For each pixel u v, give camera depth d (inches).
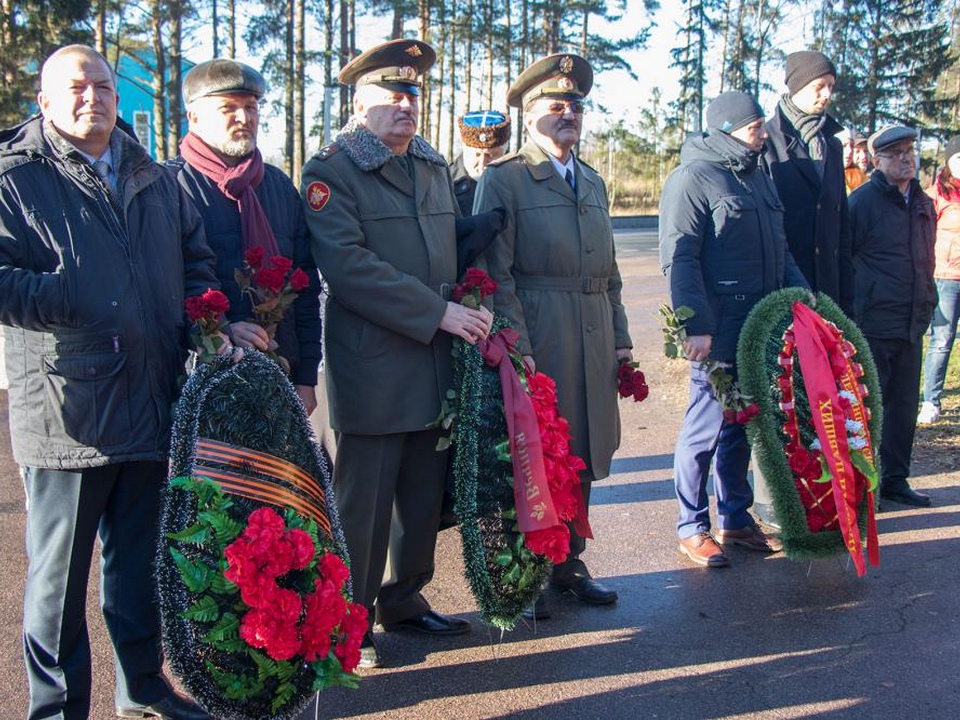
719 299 178.7
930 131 1585.9
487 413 137.0
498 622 137.7
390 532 149.3
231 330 121.9
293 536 103.3
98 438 108.3
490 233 147.5
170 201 119.0
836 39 1625.2
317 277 140.3
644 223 1262.3
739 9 1656.0
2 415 270.1
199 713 122.6
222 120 129.3
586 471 159.9
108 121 109.5
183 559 101.3
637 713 127.6
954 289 270.1
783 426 171.2
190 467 107.0
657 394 323.3
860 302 212.2
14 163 106.0
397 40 135.9
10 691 130.3
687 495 183.6
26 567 171.2
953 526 199.8
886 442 213.0
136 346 109.9
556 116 158.2
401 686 135.2
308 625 102.9
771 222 181.2
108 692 132.6
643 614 159.3
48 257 106.3
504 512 136.3
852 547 161.8
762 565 180.9
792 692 133.5
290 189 138.9
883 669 140.1
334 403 140.6
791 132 198.5
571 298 157.9
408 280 134.8
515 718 126.4
